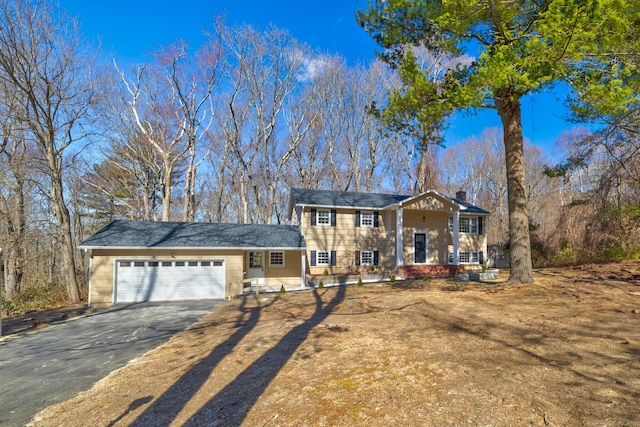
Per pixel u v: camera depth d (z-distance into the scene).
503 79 7.82
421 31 10.93
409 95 10.11
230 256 17.11
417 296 11.76
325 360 5.72
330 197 22.48
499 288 11.79
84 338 9.49
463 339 6.37
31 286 19.56
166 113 27.70
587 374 4.40
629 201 14.43
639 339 5.71
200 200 38.12
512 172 12.20
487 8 8.72
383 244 22.11
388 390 4.34
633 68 7.79
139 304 15.34
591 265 14.84
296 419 3.79
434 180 33.25
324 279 18.77
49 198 18.67
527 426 3.28
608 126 12.30
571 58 7.53
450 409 3.71
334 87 32.66
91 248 15.44
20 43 15.58
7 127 17.50
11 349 8.66
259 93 31.06
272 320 9.79
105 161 29.36
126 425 4.04
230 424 3.81
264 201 36.53
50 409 4.81
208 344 7.66
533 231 22.03
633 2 6.47
